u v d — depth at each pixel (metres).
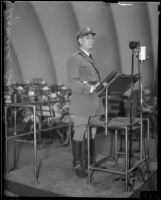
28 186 3.08
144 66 5.95
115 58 6.37
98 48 6.43
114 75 2.76
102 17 6.27
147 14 5.84
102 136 5.87
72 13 6.52
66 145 5.06
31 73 6.86
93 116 3.32
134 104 5.52
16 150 4.71
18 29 6.24
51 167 3.74
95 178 3.31
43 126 5.28
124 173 2.93
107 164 3.79
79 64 3.22
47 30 6.77
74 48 6.79
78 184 3.13
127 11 5.97
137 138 5.10
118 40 6.27
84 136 3.45
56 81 7.14
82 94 3.28
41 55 6.92
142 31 6.02
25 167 3.74
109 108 6.30
